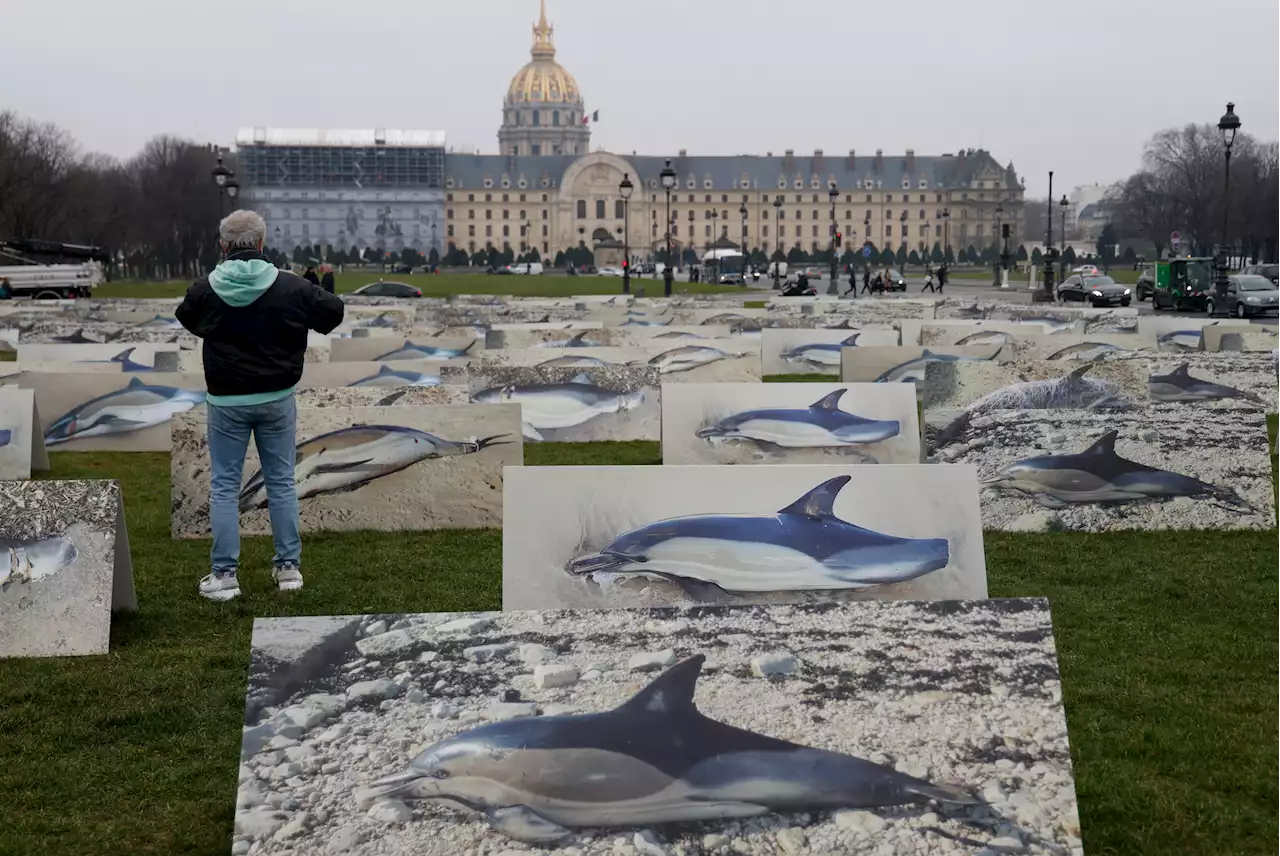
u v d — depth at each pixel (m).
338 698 5.02
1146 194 154.00
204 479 11.68
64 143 128.12
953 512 7.64
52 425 17.53
